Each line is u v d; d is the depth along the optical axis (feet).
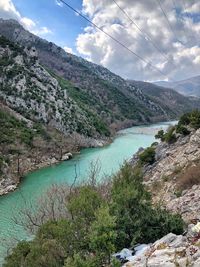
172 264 37.73
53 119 384.47
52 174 236.63
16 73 393.29
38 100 384.47
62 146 318.04
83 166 256.93
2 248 107.65
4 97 361.10
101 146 375.45
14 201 171.42
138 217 59.00
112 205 60.64
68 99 462.19
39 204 118.11
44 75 445.78
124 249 50.96
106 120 572.51
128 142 400.67
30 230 100.17
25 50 448.65
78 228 57.72
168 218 57.52
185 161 118.42
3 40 431.43
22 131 307.37
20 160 257.96
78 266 46.42
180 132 144.05
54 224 62.90
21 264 59.82
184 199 82.12
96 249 49.34
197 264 36.06
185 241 44.14
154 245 46.09
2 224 131.54
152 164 139.95
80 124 414.21
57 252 55.36
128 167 77.71
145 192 69.62
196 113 145.28
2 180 209.56
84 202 60.90
